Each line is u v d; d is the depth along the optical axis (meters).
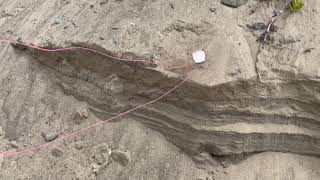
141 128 1.00
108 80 1.00
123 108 1.01
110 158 0.98
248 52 0.94
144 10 1.04
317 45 0.95
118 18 1.05
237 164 0.96
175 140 0.97
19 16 1.33
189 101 0.93
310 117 0.93
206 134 0.93
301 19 0.99
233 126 0.93
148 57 0.94
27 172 0.99
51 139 1.04
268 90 0.92
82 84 1.06
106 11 1.08
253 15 1.00
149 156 0.97
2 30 1.30
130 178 0.95
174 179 0.94
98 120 1.04
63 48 1.04
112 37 0.99
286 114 0.93
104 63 0.99
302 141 0.95
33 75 1.15
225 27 0.98
